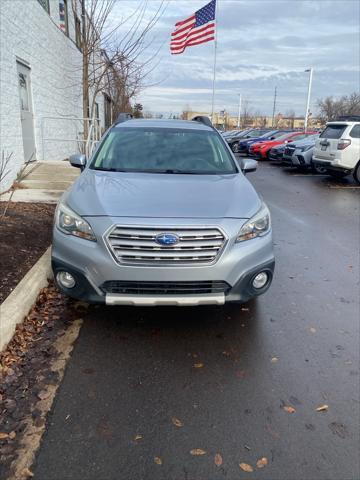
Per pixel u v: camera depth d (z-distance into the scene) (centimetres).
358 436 254
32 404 269
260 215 354
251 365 323
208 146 491
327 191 1255
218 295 332
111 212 327
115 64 1430
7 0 860
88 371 307
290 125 8800
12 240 520
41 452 232
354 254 622
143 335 360
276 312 414
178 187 379
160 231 315
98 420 258
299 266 559
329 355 342
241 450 240
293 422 264
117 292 326
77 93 1638
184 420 262
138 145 479
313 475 225
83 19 1268
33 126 1100
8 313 340
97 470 222
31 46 1041
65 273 345
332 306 434
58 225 347
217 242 324
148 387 292
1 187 840
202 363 323
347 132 1320
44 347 334
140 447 239
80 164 480
